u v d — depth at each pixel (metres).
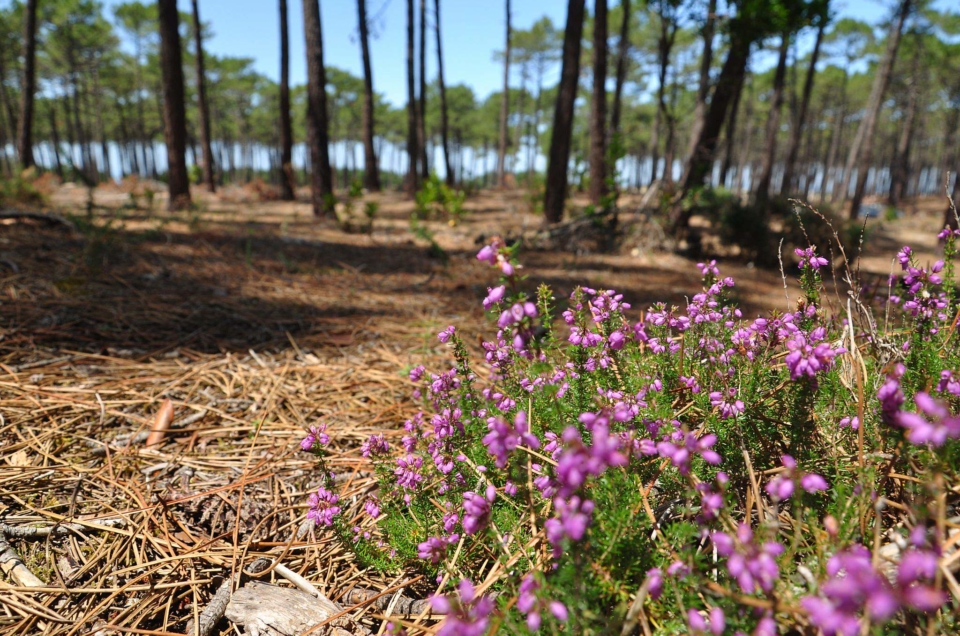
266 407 3.00
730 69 9.62
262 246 7.30
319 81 11.80
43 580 1.73
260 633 1.57
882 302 2.73
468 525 1.32
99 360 3.30
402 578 1.79
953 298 1.67
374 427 2.87
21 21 36.81
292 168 17.91
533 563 1.42
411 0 20.52
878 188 70.44
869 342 1.93
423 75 21.23
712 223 10.66
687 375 1.89
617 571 1.27
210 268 5.75
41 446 2.42
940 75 40.12
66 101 47.03
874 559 1.03
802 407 1.50
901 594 0.72
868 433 1.59
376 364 3.76
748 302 6.28
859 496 1.24
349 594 1.75
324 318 4.69
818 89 47.38
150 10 43.41
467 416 1.97
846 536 1.14
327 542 1.99
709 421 1.60
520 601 1.04
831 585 0.72
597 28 13.45
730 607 1.06
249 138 76.62
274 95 61.81
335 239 9.04
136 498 2.16
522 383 1.81
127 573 1.79
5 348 3.19
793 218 9.39
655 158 34.81
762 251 9.22
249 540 1.97
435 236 10.36
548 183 11.70
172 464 2.41
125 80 50.69
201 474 2.37
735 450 1.60
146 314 4.10
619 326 1.77
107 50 44.94
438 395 2.02
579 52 11.23
